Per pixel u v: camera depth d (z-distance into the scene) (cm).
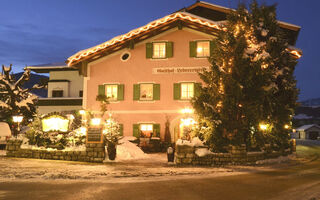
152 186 871
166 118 2208
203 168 1341
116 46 2247
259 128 1600
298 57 1941
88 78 2334
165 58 2255
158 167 1355
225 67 1605
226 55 1605
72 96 3416
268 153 1712
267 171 1280
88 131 1537
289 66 1816
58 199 691
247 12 1712
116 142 1595
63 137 1608
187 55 2227
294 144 2306
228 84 1546
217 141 1516
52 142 1597
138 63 2289
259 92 1542
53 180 948
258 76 1532
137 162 1545
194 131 1652
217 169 1304
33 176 1009
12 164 1337
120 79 2298
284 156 1920
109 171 1162
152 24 2127
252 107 1499
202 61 2202
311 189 856
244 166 1445
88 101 2314
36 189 803
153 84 2250
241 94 1496
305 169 1385
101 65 2333
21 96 2556
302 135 6812
